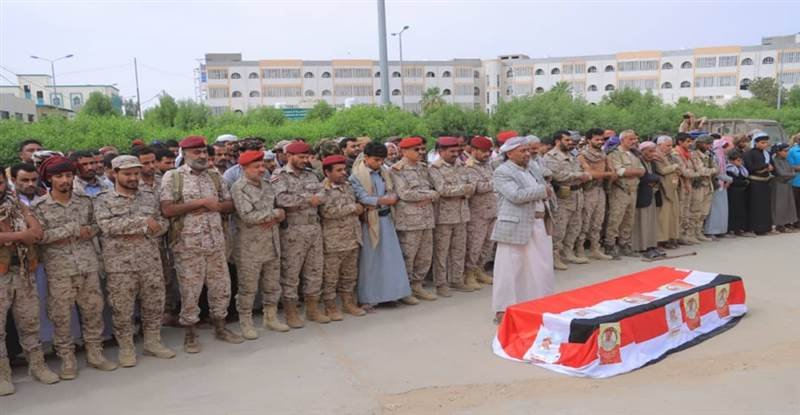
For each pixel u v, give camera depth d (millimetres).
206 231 5023
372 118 23500
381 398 4113
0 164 17141
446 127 29969
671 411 3752
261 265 5441
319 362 4820
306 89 65062
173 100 30391
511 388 4207
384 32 15242
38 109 45375
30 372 4559
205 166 5059
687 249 8797
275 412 3939
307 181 5676
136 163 4664
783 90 51375
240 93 64250
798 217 10375
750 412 3699
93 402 4148
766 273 7215
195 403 4102
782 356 4598
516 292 5602
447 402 4016
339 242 5859
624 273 7395
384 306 6422
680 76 65125
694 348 4867
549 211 5684
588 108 33281
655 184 8273
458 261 6883
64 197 4500
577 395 4047
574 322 4438
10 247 4266
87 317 4711
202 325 5895
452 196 6555
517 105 32719
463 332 5477
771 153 10172
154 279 4895
